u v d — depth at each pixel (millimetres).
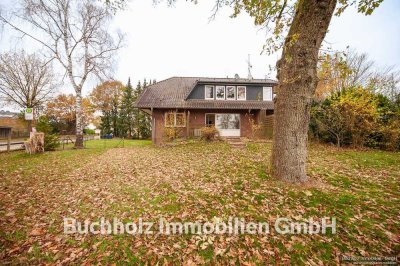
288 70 4801
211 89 19312
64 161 9039
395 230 3293
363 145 11445
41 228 3627
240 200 4445
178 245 3154
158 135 18016
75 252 3018
